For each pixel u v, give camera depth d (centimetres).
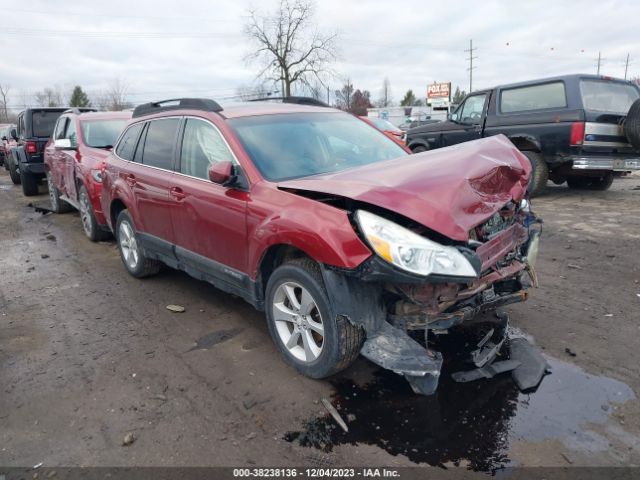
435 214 278
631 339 375
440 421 290
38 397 329
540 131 905
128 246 561
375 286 302
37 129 1163
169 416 304
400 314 302
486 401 306
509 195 336
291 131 414
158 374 352
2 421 305
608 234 663
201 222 403
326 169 389
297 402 313
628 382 320
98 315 461
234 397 321
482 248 307
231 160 379
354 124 467
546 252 601
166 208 450
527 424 284
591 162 859
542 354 358
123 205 570
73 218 939
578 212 810
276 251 348
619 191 1017
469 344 371
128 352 386
